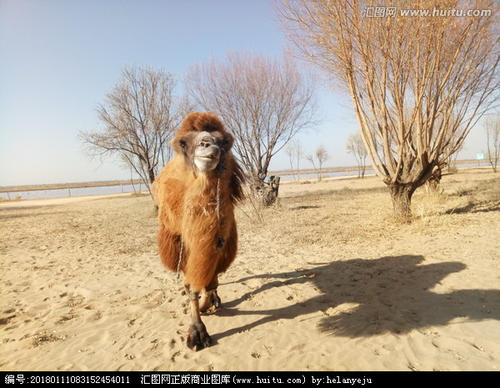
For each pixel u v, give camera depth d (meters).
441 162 12.80
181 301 5.24
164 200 4.01
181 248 3.88
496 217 10.03
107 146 15.78
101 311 4.96
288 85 16.25
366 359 3.41
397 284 5.46
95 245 10.09
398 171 10.14
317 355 3.53
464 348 3.50
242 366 3.39
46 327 4.45
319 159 58.09
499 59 9.65
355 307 4.70
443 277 5.57
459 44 8.96
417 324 4.07
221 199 3.61
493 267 5.82
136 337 4.10
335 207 15.79
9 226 16.16
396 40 8.79
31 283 6.48
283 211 14.82
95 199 39.25
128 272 6.98
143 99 15.50
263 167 16.31
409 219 10.29
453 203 13.67
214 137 3.45
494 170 34.84
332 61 9.91
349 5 8.88
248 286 5.78
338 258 7.25
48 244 10.62
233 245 4.25
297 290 5.48
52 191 75.75
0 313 4.99
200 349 3.78
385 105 9.84
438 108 9.98
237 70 15.54
